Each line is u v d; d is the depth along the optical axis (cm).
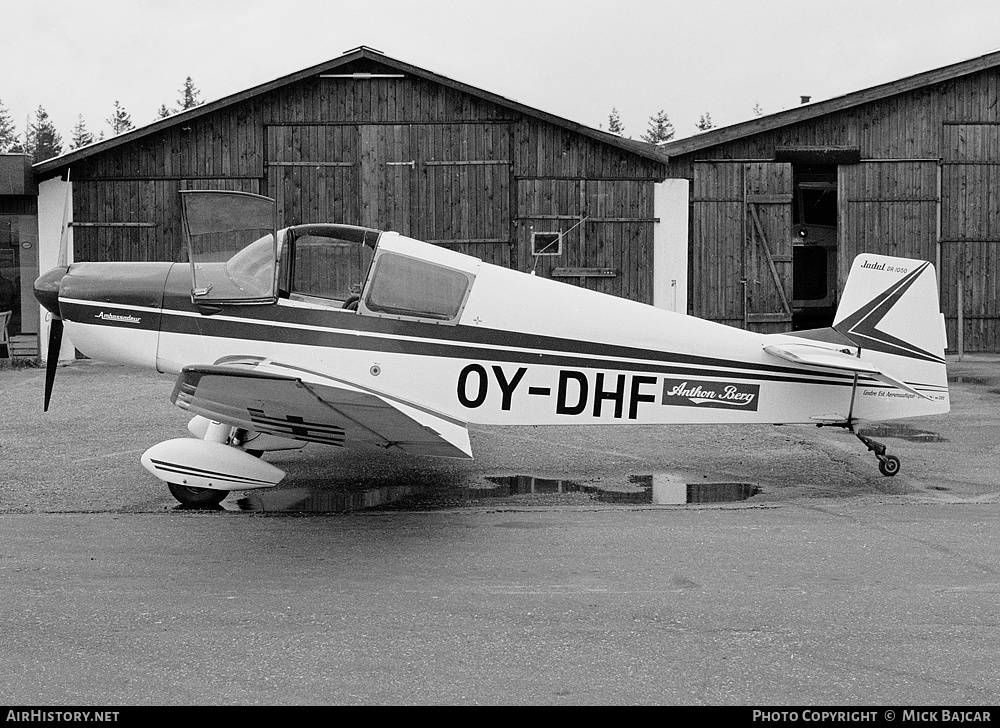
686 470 687
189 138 1365
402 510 562
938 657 337
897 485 637
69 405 960
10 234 1367
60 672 323
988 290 1445
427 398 605
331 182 1379
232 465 562
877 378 634
